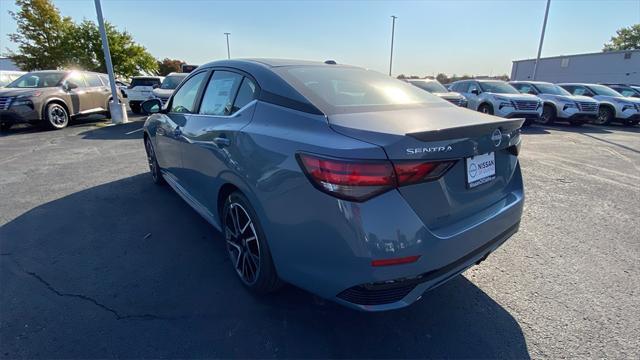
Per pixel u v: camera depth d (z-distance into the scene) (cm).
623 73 2512
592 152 745
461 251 183
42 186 459
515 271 269
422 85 1212
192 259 280
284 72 236
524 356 188
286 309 222
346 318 216
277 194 185
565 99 1191
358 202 155
